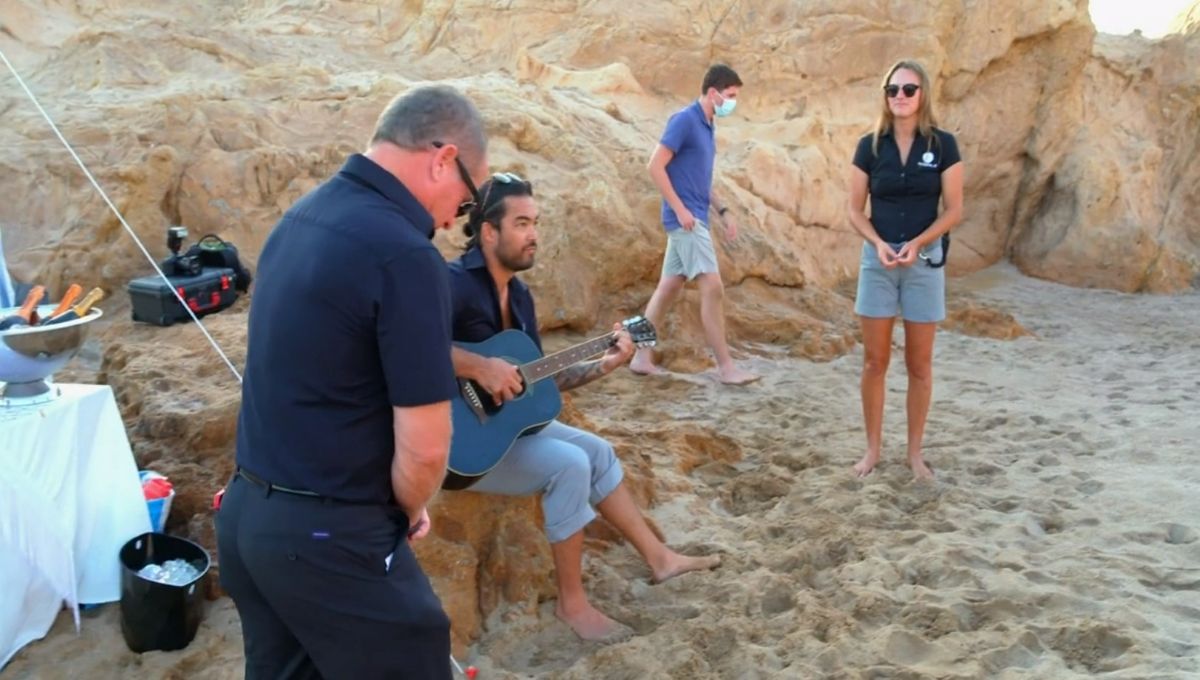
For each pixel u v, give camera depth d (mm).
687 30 11664
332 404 2316
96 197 6891
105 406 3662
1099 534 4570
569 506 3717
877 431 5332
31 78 9211
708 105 6574
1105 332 9297
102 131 7430
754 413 6418
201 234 7121
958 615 3807
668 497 4941
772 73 11461
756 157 9906
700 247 6734
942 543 4391
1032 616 3814
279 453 2350
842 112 11398
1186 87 12891
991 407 6598
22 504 3367
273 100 8336
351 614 2371
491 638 3756
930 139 4820
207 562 3615
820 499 4988
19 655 3453
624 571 4254
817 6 11539
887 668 3479
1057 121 12078
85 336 3615
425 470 2318
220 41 10273
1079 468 5465
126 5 12891
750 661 3559
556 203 7648
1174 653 3518
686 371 7184
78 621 3572
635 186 8391
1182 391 7062
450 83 8922
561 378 4043
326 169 7594
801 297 8664
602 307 7719
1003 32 11672
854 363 7660
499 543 3969
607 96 10484
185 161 7301
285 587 2359
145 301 5637
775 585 4051
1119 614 3750
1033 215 12312
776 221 9672
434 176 2393
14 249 6859
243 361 4859
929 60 11297
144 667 3410
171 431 4281
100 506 3678
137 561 3650
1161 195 12656
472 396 3574
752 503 5133
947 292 11133
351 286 2244
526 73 10922
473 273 3736
